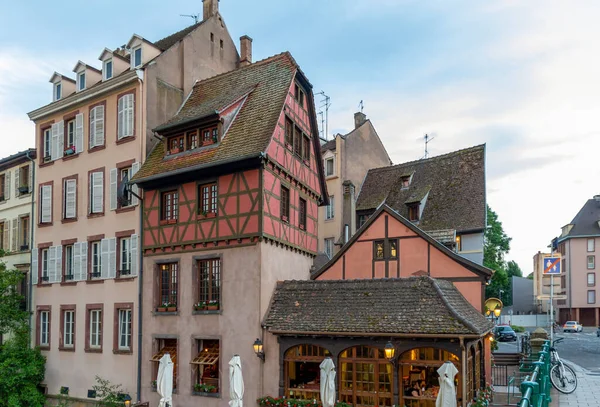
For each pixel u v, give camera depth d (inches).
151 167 757.9
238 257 671.1
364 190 1282.0
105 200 820.0
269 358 642.2
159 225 744.3
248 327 653.9
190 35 880.3
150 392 723.4
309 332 606.9
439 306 577.3
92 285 819.4
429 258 739.4
